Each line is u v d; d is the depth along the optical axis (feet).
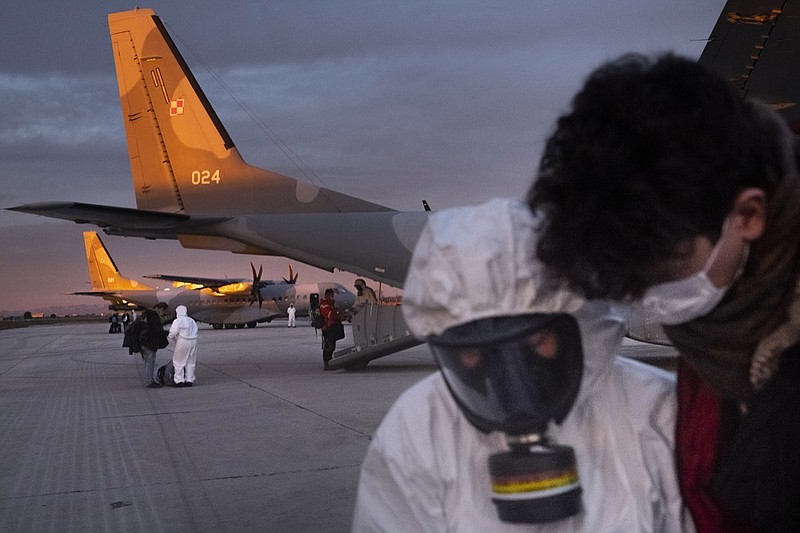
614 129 2.89
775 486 3.41
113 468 20.29
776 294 3.27
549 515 3.26
